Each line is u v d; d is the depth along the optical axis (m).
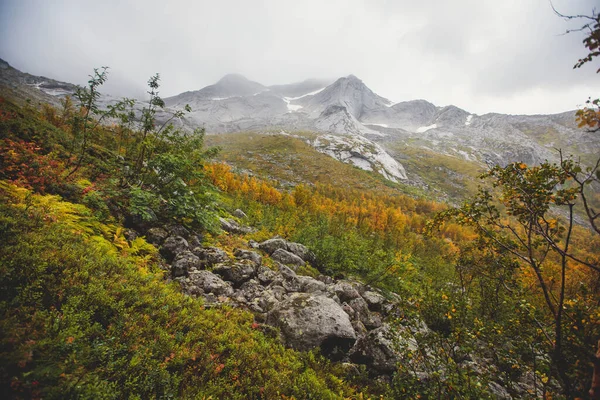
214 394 4.93
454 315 6.32
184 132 13.95
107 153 15.52
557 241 5.31
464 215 6.60
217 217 15.27
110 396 3.85
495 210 6.32
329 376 6.89
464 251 8.39
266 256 14.87
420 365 6.63
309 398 5.89
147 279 7.17
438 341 6.21
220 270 10.27
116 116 11.62
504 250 6.82
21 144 10.17
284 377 6.06
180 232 11.51
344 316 8.80
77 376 3.80
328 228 28.20
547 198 5.21
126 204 10.83
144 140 12.46
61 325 4.45
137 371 4.52
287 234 23.55
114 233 9.00
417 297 7.27
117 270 6.74
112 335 4.91
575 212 113.69
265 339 7.45
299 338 7.83
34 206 7.30
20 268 4.89
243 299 9.39
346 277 17.64
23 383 3.36
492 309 9.26
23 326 4.12
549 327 5.41
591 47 3.22
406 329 6.62
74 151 12.60
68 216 7.85
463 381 5.37
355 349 8.20
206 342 5.99
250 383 5.57
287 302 9.09
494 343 5.84
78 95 10.34
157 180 12.36
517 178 5.70
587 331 4.52
